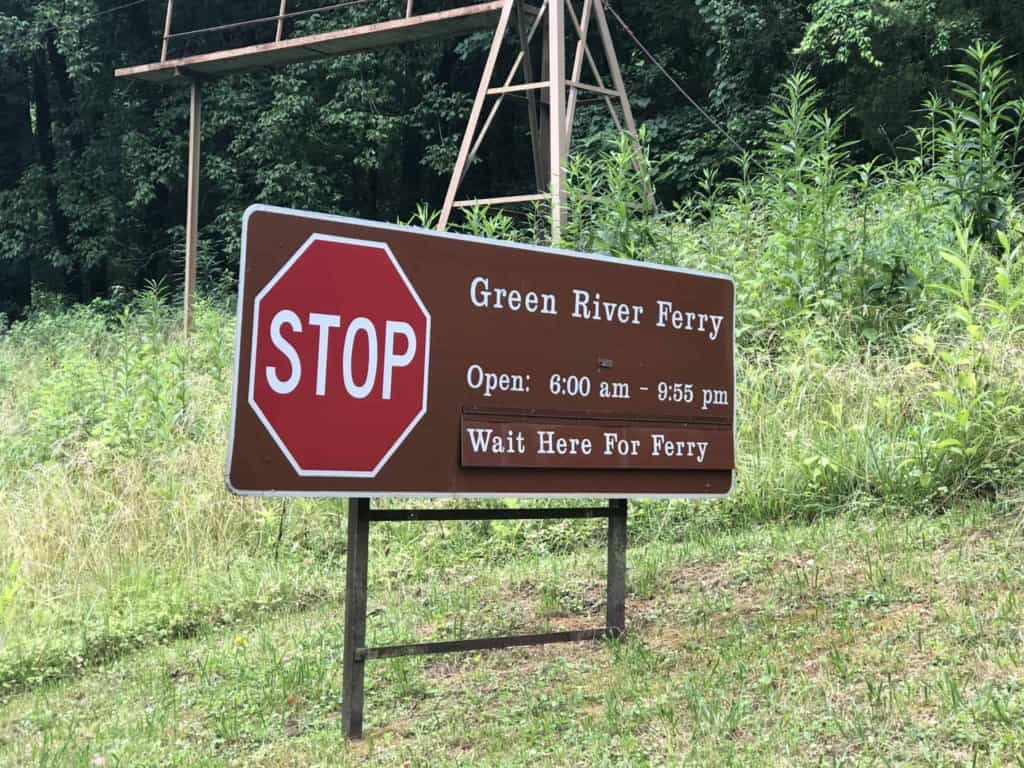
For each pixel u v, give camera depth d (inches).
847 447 295.9
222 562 330.6
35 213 1026.7
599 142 722.8
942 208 381.4
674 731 162.2
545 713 179.2
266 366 171.6
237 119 919.0
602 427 209.3
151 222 1051.3
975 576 211.6
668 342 220.4
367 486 180.5
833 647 188.2
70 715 221.0
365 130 880.9
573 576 272.8
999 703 151.3
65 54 922.1
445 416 190.4
